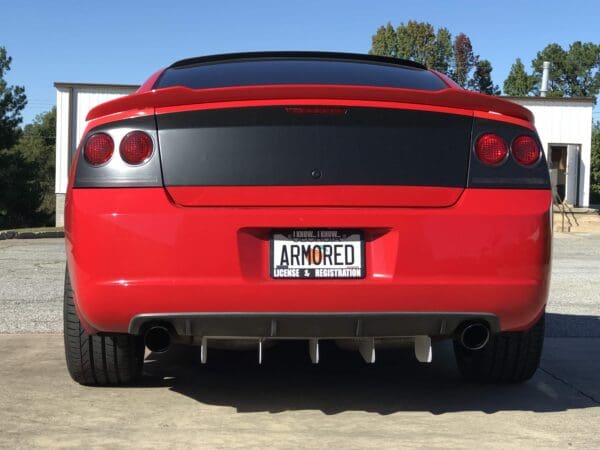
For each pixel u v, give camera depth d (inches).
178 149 111.0
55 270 361.7
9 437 115.6
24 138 2637.8
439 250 110.4
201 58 149.8
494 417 128.8
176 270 108.0
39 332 199.6
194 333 111.5
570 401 139.2
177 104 112.4
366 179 111.1
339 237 111.4
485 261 111.2
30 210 1644.9
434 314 110.7
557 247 574.2
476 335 120.5
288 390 145.5
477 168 114.1
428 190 112.0
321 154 111.3
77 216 111.3
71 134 906.7
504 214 112.4
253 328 110.7
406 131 113.2
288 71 136.6
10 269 365.7
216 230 108.3
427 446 113.2
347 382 152.4
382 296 109.3
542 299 115.6
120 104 113.7
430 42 2719.0
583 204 971.3
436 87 134.6
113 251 108.6
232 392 143.4
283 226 109.3
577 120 966.4
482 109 116.8
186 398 138.6
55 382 147.8
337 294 108.7
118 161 111.4
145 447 112.0
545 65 1170.0
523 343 139.7
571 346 190.9
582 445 114.7
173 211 108.8
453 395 142.8
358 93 112.1
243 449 111.3
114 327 112.5
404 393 144.2
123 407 132.2
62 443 113.3
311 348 119.7
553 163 971.9
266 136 111.2
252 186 110.0
